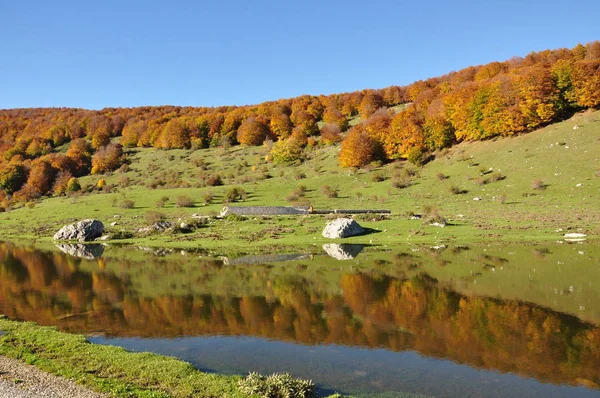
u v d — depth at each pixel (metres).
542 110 92.44
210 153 156.12
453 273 33.81
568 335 19.36
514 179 77.38
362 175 102.50
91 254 51.06
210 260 44.38
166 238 61.16
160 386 14.04
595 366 15.93
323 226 61.66
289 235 58.12
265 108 192.88
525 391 14.04
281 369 16.17
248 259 44.28
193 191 99.00
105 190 116.25
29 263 44.88
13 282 34.88
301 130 157.62
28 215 91.31
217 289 30.81
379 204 76.94
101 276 36.81
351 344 18.95
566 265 34.91
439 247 46.66
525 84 94.12
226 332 21.06
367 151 110.31
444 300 26.12
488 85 101.81
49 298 29.00
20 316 24.48
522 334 19.70
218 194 94.62
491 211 63.59
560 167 76.12
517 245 45.25
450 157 99.12
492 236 50.03
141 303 27.17
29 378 14.63
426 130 109.25
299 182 102.75
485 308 24.14
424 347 18.36
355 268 37.41
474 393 13.95
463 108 103.00
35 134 184.50
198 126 172.62
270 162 134.25
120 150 161.50
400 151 109.12
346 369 16.11
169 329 21.67
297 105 193.25
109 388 13.63
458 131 104.56
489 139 100.31
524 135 94.69
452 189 77.88
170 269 39.66
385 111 142.25
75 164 148.00
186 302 27.23
